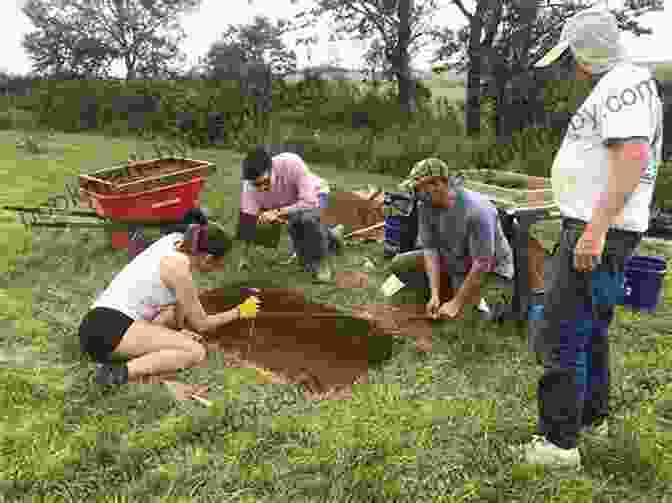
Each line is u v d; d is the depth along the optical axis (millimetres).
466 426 3473
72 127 22297
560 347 2932
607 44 2672
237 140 17453
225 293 5473
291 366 4219
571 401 2982
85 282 5559
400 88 20406
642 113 2520
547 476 3029
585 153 2729
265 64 21891
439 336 4676
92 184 6621
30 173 11133
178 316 4148
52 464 3035
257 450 3199
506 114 14992
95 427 3332
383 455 3197
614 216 2586
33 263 5953
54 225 6199
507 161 12680
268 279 5812
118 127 21406
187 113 19172
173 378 3906
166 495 2850
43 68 43781
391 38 20938
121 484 2951
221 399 3676
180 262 3762
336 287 5684
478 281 4309
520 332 4629
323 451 3188
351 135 16188
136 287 3783
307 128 18156
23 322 4656
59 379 3879
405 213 6250
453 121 18188
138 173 7340
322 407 3639
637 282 5266
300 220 5574
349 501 2859
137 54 44719
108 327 3723
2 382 3770
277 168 5469
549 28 16906
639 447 3186
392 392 3811
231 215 8188
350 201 7977
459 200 4266
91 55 43562
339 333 4723
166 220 6129
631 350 4535
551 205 4738
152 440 3248
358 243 7105
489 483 3000
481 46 16781
